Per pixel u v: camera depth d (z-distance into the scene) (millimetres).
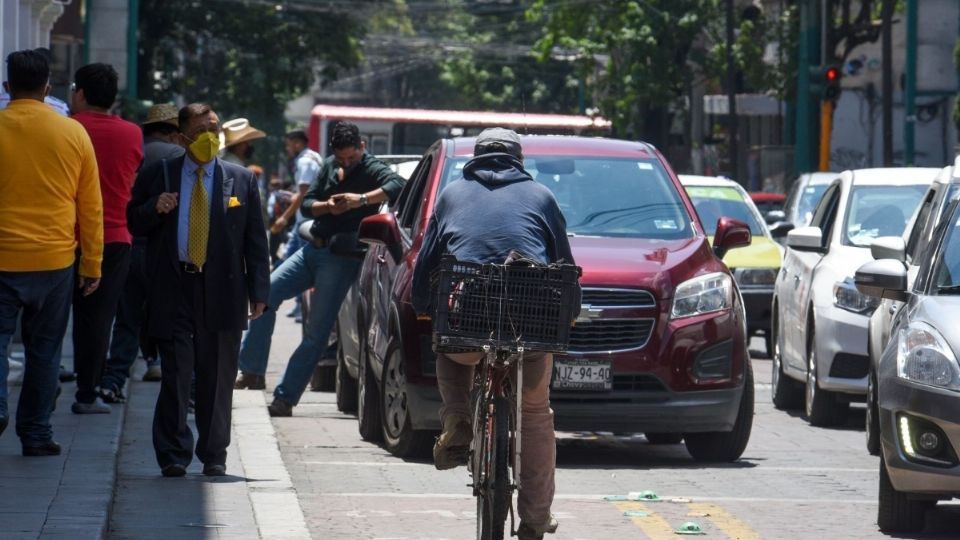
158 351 23438
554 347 17453
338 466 26922
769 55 126000
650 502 23688
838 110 119625
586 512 22656
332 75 135250
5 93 28297
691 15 118625
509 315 17375
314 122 103562
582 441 32031
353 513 22172
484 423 17906
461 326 17406
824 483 26125
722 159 141625
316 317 33594
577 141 31641
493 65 178875
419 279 18922
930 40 96688
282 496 21922
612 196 30094
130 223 22891
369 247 32531
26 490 20453
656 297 27375
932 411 20281
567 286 17422
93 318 27953
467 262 17328
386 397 28594
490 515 17234
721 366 27594
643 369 27078
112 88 27984
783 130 136375
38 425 23344
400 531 20875
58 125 22953
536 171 30562
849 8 103812
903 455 20641
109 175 27578
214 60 131000
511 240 18281
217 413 23297
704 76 125750
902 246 26031
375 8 135500
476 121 103438
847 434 33469
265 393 36469
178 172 22875
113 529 19281
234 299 22953
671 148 140625
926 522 22453
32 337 23281
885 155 83125
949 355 20453
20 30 50844
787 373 37844
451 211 18641
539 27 179500
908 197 37188
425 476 25906
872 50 118312
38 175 22719
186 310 22875
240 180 23078
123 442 26125
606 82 125688
